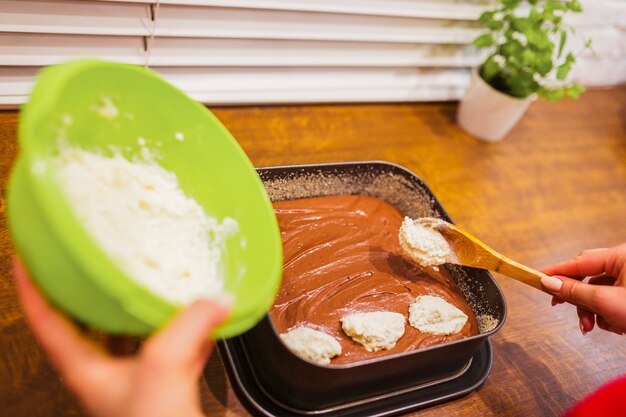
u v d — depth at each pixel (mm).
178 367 389
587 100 1603
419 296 797
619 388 593
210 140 606
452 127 1286
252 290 517
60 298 427
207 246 601
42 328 442
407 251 802
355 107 1224
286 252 815
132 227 519
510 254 1017
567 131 1435
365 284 808
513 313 908
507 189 1170
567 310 944
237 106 1088
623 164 1387
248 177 605
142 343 650
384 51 1190
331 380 613
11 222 438
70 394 603
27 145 383
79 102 482
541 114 1468
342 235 866
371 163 901
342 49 1139
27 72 878
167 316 432
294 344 645
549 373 831
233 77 1061
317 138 1099
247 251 585
